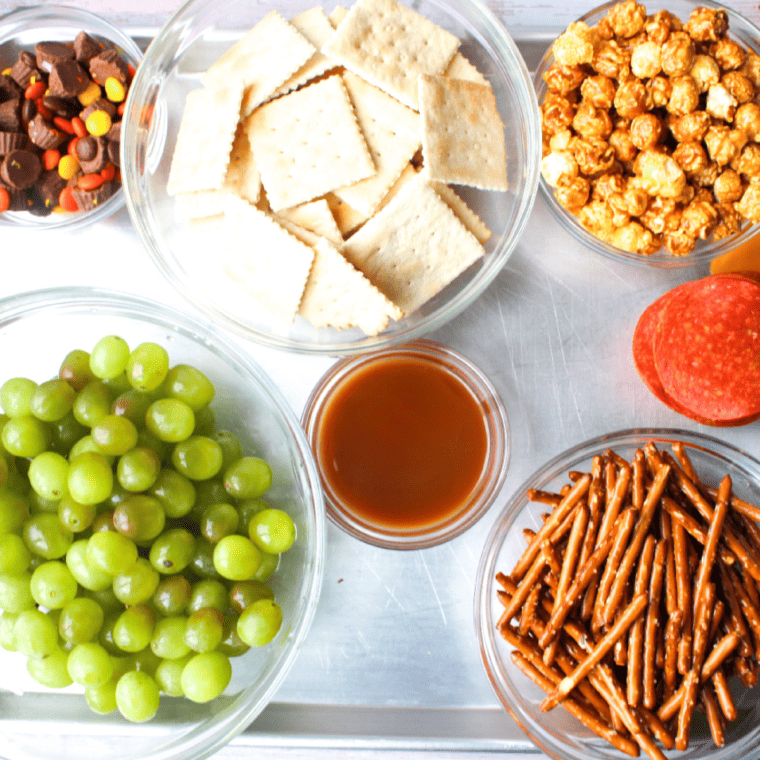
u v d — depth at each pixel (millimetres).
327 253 498
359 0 502
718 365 485
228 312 534
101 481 439
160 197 532
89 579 444
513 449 537
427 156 492
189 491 458
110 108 524
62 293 500
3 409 480
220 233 512
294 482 512
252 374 500
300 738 518
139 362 459
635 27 494
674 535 480
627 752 469
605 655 470
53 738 506
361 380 546
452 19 527
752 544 488
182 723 500
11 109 521
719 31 496
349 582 529
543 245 539
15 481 472
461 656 525
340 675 525
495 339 539
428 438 543
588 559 479
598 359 537
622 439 512
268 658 499
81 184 521
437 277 515
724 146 490
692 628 469
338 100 505
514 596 488
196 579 474
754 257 518
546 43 542
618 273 538
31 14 539
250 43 509
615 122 508
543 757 517
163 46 520
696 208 500
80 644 443
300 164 503
